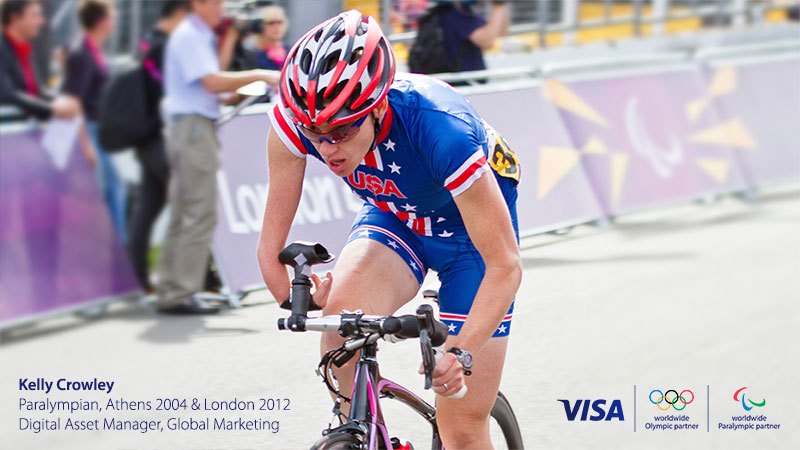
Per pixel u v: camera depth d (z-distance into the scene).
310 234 10.59
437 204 5.10
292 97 4.27
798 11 27.56
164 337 9.13
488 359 5.09
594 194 13.51
